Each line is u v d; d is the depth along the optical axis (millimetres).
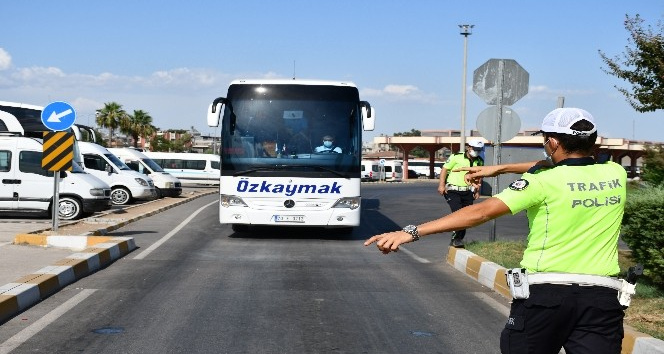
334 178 15281
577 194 3584
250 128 15352
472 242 13766
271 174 15242
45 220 19094
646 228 8383
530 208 3676
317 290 9453
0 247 12344
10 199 19156
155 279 10047
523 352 3594
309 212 15234
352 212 15320
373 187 56625
